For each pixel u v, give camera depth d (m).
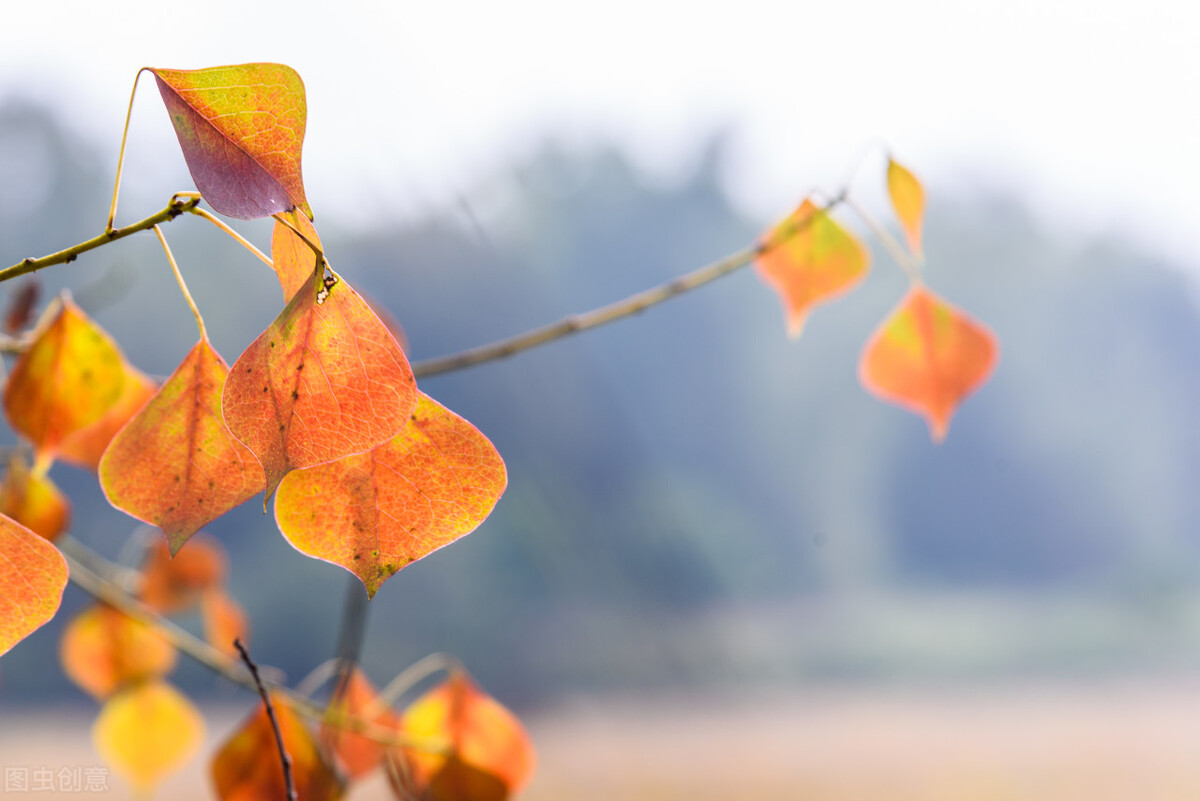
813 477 41.38
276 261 1.04
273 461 1.01
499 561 14.55
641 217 41.41
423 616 14.61
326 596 14.70
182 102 1.03
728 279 41.97
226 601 1.85
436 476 1.04
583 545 13.09
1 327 1.34
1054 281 45.22
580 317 1.31
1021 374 44.12
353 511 1.04
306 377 1.02
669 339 40.59
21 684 13.70
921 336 1.49
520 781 1.28
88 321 1.21
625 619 15.27
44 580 1.05
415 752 1.28
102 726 1.66
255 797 1.25
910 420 42.69
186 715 1.70
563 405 9.40
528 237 30.27
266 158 1.03
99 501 5.98
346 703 1.31
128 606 1.27
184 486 1.07
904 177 1.36
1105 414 44.03
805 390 41.91
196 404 1.07
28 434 1.21
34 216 10.09
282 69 1.03
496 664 14.51
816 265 1.55
